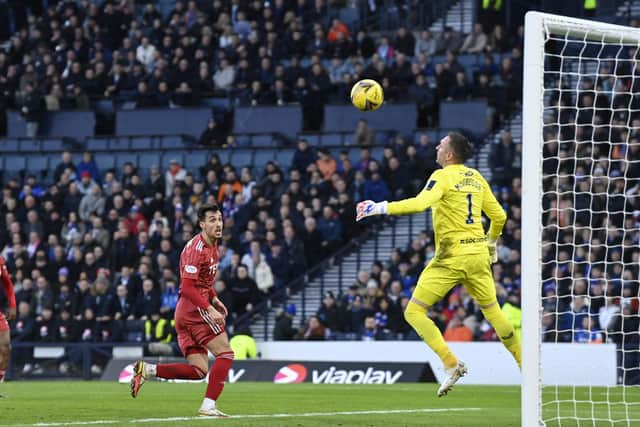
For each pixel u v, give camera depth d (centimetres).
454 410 2639
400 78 6412
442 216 2275
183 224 5738
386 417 2327
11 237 6019
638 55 5841
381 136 6312
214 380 2244
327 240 5612
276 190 5847
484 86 6225
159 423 2044
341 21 7025
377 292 5034
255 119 6700
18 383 4575
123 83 7112
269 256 5488
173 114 6881
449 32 6700
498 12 7206
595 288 4712
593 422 2239
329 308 5072
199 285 2273
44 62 7344
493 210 2316
